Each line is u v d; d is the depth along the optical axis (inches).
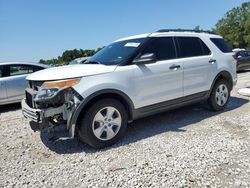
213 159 143.4
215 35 252.4
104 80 167.0
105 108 168.4
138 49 187.6
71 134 159.6
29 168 145.7
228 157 145.3
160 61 197.0
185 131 191.6
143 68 184.7
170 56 204.5
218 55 240.2
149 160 145.9
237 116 223.8
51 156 160.9
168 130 195.9
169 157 148.3
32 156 162.2
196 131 190.4
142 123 216.8
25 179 133.3
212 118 221.9
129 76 177.9
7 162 154.6
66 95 156.8
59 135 194.5
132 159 148.9
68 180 130.1
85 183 126.3
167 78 197.6
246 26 2488.9
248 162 138.8
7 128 226.1
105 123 169.0
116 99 174.6
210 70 229.0
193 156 147.9
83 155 159.2
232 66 251.9
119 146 169.9
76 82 158.7
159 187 118.7
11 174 139.4
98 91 163.5
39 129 159.9
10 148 177.2
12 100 315.6
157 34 201.6
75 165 146.0
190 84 214.4
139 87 182.9
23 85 319.0
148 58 178.2
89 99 160.6
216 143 165.3
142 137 184.1
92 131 163.8
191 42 223.3
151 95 189.8
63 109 157.5
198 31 238.1
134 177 128.6
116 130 174.2
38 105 156.3
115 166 141.7
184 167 135.7
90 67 172.7
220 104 242.8
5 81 308.8
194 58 218.2
